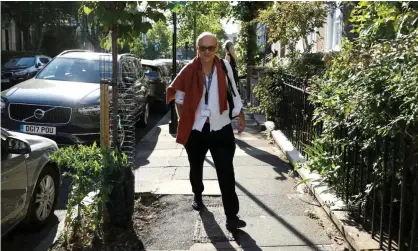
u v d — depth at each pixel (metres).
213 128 4.70
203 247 4.34
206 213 5.22
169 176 6.74
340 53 5.58
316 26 11.27
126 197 4.59
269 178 6.55
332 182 5.29
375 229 4.34
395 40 3.87
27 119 7.50
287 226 4.79
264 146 8.78
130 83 9.78
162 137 10.19
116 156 4.52
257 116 12.15
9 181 4.06
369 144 4.14
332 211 4.86
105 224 4.59
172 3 4.81
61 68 9.12
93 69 9.07
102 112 4.59
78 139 7.50
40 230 4.91
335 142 4.99
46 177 5.00
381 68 3.91
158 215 5.18
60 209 5.58
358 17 5.98
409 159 3.61
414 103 3.36
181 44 26.64
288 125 8.76
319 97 5.26
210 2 20.47
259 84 10.86
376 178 4.15
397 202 4.21
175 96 4.84
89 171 4.36
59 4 31.42
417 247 3.86
